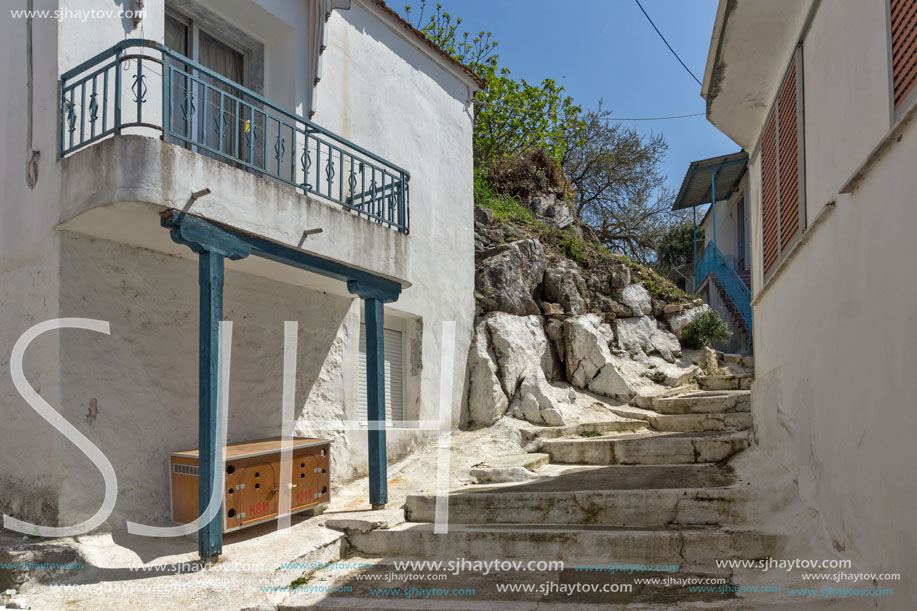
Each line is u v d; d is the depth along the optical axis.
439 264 10.09
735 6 5.81
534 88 18.48
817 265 5.33
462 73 11.09
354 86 8.80
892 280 3.83
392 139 9.40
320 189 8.09
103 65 6.06
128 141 5.22
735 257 18.44
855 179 4.32
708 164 16.50
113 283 6.08
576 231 14.79
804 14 5.71
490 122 18.05
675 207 20.16
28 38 6.10
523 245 11.71
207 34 7.72
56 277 5.68
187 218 5.41
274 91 8.02
